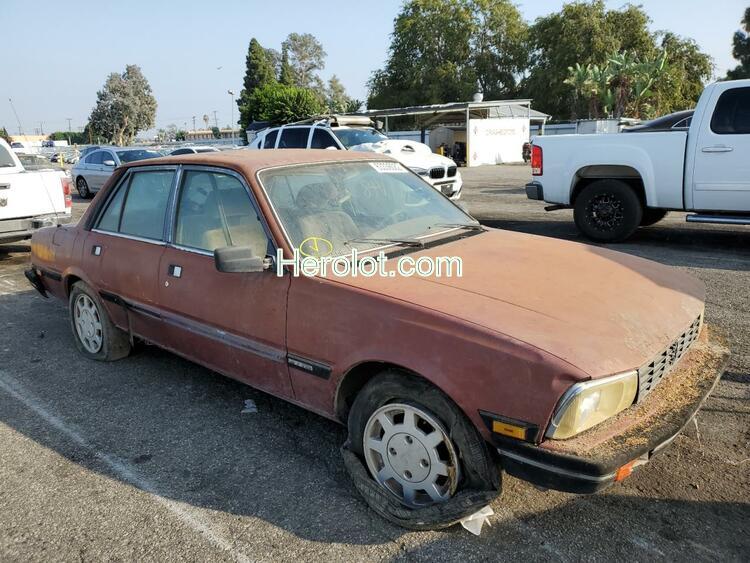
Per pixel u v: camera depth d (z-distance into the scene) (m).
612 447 2.21
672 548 2.48
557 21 49.72
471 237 3.68
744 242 8.09
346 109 64.25
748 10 47.38
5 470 3.24
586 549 2.49
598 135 8.00
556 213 11.30
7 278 7.81
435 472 2.57
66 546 2.62
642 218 8.66
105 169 17.12
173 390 4.19
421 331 2.50
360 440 2.84
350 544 2.56
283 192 3.35
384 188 3.84
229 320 3.31
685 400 2.53
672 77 44.47
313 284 2.93
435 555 2.48
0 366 4.71
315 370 2.90
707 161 7.22
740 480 2.93
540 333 2.36
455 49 54.69
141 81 93.19
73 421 3.77
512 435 2.27
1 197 8.21
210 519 2.77
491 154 33.94
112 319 4.45
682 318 2.82
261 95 41.81
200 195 3.65
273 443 3.44
